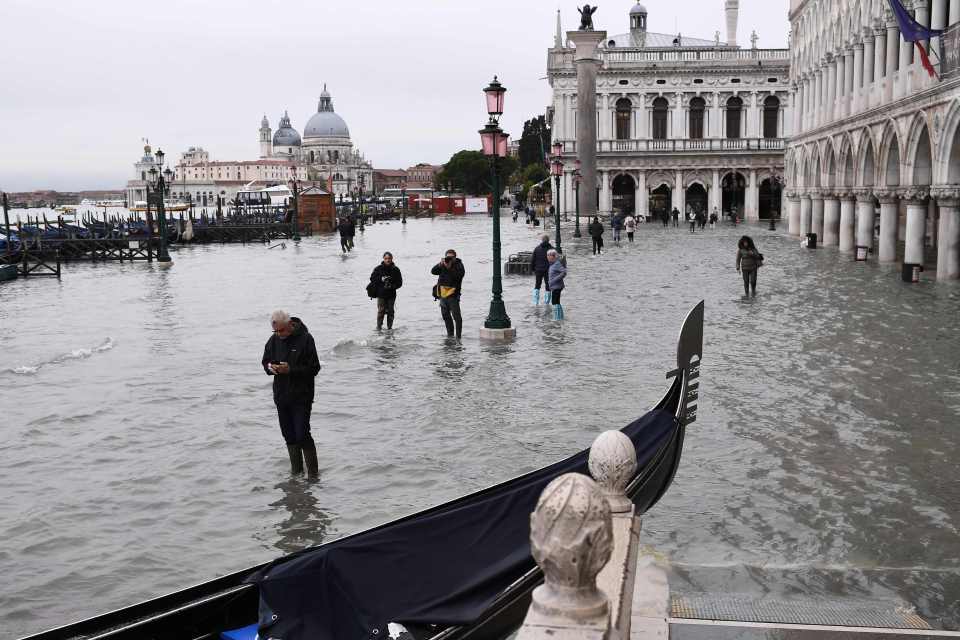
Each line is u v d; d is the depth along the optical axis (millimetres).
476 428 13297
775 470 11102
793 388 15250
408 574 5676
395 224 109688
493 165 20797
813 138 50688
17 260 50156
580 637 3242
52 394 16047
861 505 9898
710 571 8094
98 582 8539
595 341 20266
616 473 5191
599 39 66500
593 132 67688
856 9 40406
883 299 26062
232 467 11789
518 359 18359
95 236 64438
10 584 8508
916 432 12586
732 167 90750
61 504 10539
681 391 7934
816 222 50719
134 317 26141
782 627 6500
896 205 36969
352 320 24250
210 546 9297
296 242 64562
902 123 33281
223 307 27828
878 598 7500
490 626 5391
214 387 16391
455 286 20859
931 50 30359
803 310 24281
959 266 30219
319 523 9836
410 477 11234
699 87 90938
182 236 68688
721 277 33656
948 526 9266
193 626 5855
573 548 3314
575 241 58750
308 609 5559
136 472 11641
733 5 96562
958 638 6340
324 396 15422
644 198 92062
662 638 6352
